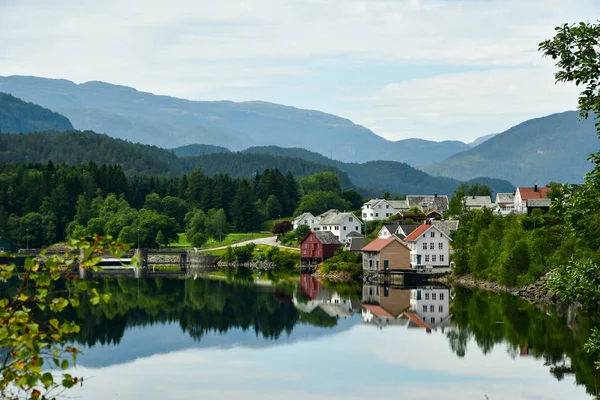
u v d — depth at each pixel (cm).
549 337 7738
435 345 7688
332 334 8550
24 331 1859
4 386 1867
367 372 6619
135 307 10800
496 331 8225
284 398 5809
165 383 6269
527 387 5925
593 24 2861
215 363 7056
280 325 9225
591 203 2930
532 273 11512
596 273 3022
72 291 1973
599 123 2897
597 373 6259
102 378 6419
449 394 5816
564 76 2920
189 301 11612
